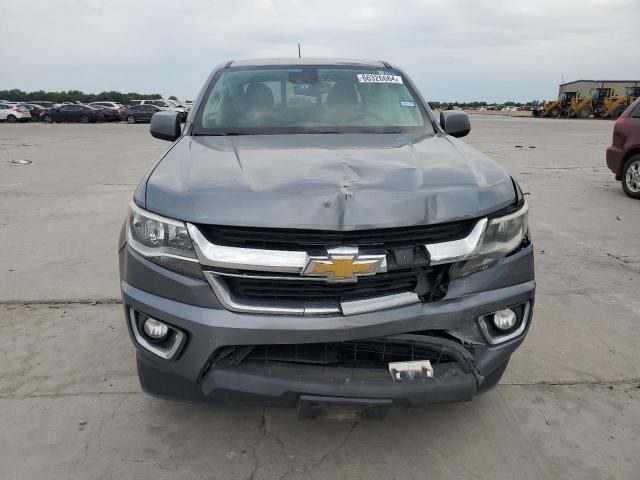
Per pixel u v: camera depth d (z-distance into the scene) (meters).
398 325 2.07
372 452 2.45
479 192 2.22
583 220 6.69
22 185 9.17
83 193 8.38
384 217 2.02
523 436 2.56
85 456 2.41
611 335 3.56
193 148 2.77
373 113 3.41
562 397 2.87
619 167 8.27
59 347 3.37
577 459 2.41
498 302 2.21
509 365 3.18
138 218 2.17
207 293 2.05
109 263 4.93
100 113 38.84
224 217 2.00
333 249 1.99
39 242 5.61
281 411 2.73
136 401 2.81
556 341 3.47
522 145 17.23
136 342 2.25
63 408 2.75
